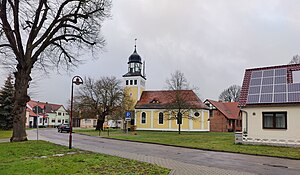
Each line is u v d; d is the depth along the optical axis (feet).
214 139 102.58
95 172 31.91
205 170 38.63
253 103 79.41
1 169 31.55
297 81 80.59
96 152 54.44
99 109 189.26
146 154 56.75
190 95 198.49
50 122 335.47
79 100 189.37
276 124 75.92
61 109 358.23
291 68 86.38
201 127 195.11
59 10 71.92
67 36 75.31
